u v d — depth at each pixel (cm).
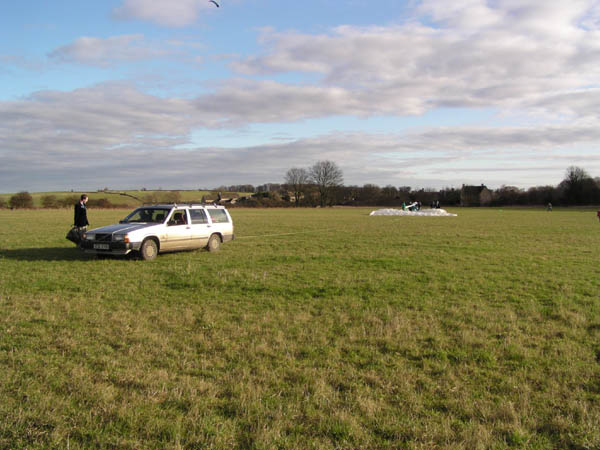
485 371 508
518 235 2433
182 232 1516
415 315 755
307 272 1188
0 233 2391
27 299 843
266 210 8088
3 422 377
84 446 346
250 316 732
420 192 12519
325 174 11269
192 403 416
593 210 8075
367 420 394
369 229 2933
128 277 1089
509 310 786
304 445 352
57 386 449
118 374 482
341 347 589
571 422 389
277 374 493
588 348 586
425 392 454
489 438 366
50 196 7200
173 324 686
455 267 1278
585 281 1065
